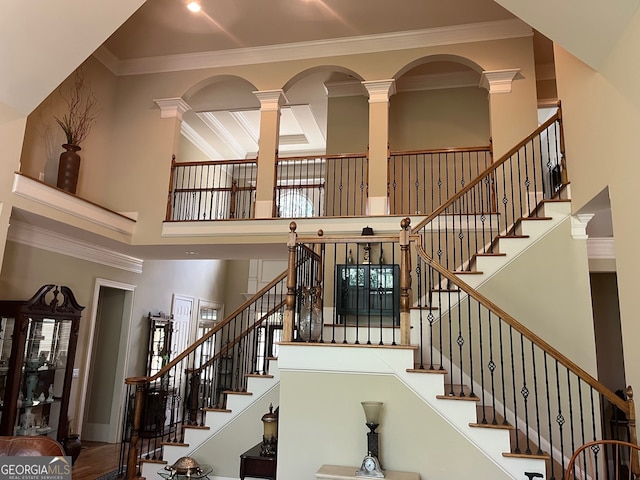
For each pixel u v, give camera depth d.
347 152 7.36
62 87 6.12
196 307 9.80
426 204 6.95
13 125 4.57
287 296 3.88
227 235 6.21
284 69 6.62
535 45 6.50
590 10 3.31
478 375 4.52
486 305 3.57
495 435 3.34
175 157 6.75
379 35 6.31
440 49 6.24
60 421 5.56
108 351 7.52
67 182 5.70
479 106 7.13
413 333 4.69
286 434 3.64
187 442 4.61
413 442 3.44
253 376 4.64
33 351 5.21
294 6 5.76
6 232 4.52
